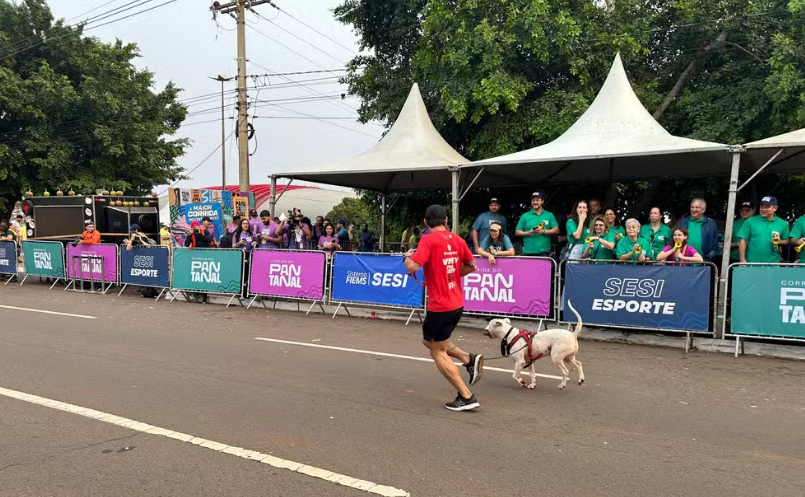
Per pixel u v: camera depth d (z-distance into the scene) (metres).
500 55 11.84
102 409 4.70
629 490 3.30
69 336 7.82
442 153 10.48
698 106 11.62
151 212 16.33
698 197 11.48
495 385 5.58
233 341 7.59
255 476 3.46
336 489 3.30
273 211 11.45
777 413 4.71
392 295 9.02
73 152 23.06
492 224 8.39
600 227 8.02
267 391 5.25
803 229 7.29
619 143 8.50
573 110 11.55
